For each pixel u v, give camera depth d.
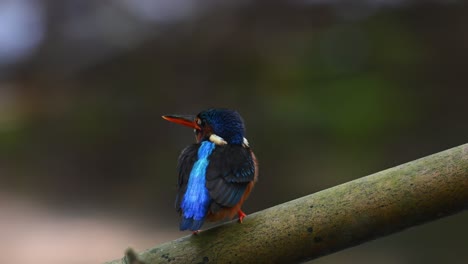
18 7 23.84
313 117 16.14
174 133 18.73
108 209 15.92
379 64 17.16
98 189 17.16
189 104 19.33
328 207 3.47
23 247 13.27
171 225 14.66
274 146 15.74
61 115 20.67
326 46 18.19
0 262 12.44
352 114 15.91
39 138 19.86
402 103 16.05
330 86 16.95
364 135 15.52
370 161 14.83
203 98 19.22
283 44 19.12
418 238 12.12
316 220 3.46
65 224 14.71
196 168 4.25
